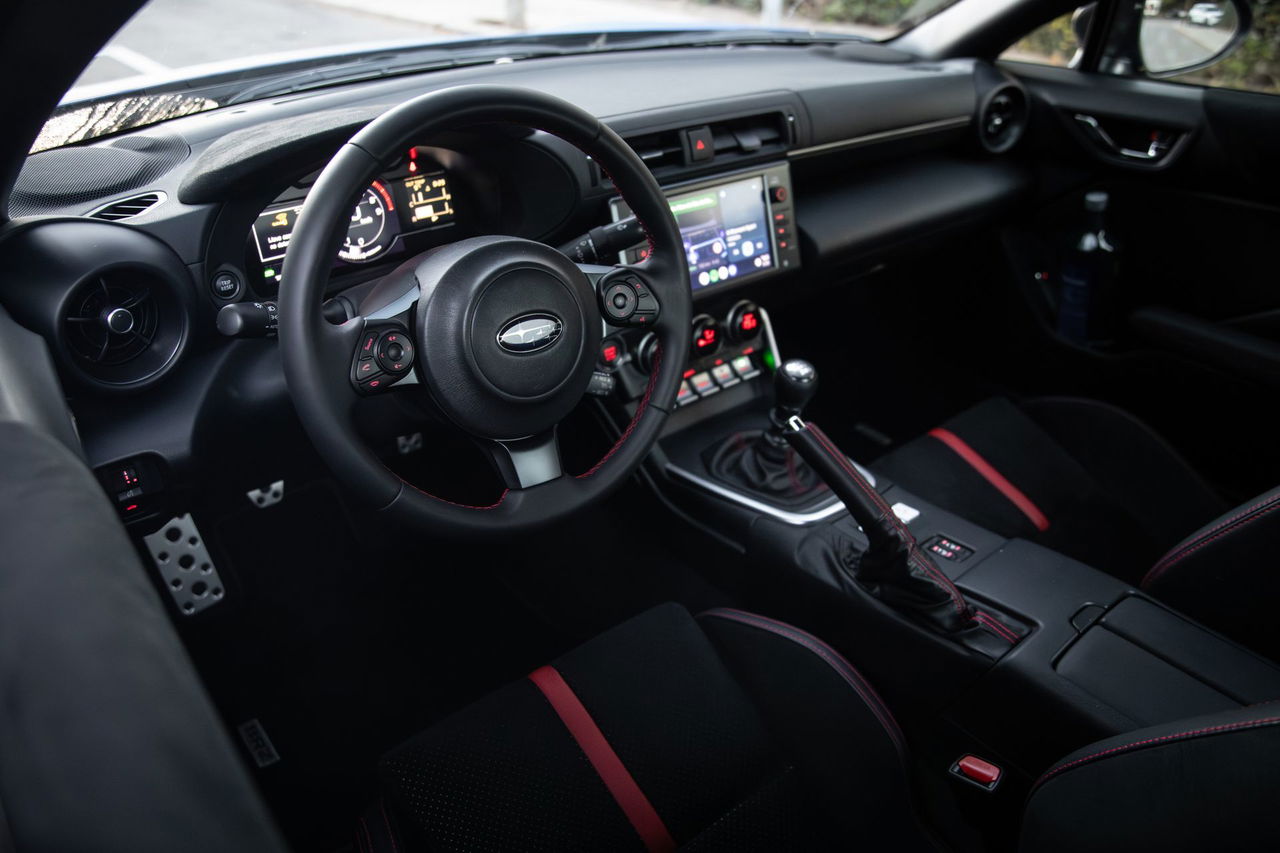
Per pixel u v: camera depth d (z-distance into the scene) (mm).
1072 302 2301
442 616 1922
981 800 1233
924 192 2135
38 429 807
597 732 1107
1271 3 1883
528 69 1926
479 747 1090
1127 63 2189
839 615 1426
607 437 1794
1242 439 2033
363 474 1010
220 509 1542
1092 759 881
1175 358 2102
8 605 586
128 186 1289
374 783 1627
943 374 2590
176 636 668
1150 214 2168
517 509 1112
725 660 1313
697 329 1811
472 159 1480
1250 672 1140
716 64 2145
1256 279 2002
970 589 1366
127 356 1255
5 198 1125
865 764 1155
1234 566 1218
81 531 670
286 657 1804
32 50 905
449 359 1034
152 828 493
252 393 1376
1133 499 1864
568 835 1024
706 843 1029
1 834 479
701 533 1731
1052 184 2336
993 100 2209
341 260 1429
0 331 1080
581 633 1861
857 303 2549
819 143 1880
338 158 976
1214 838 717
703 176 1734
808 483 1673
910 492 1780
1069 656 1202
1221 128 1969
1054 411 2045
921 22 2445
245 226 1294
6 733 518
